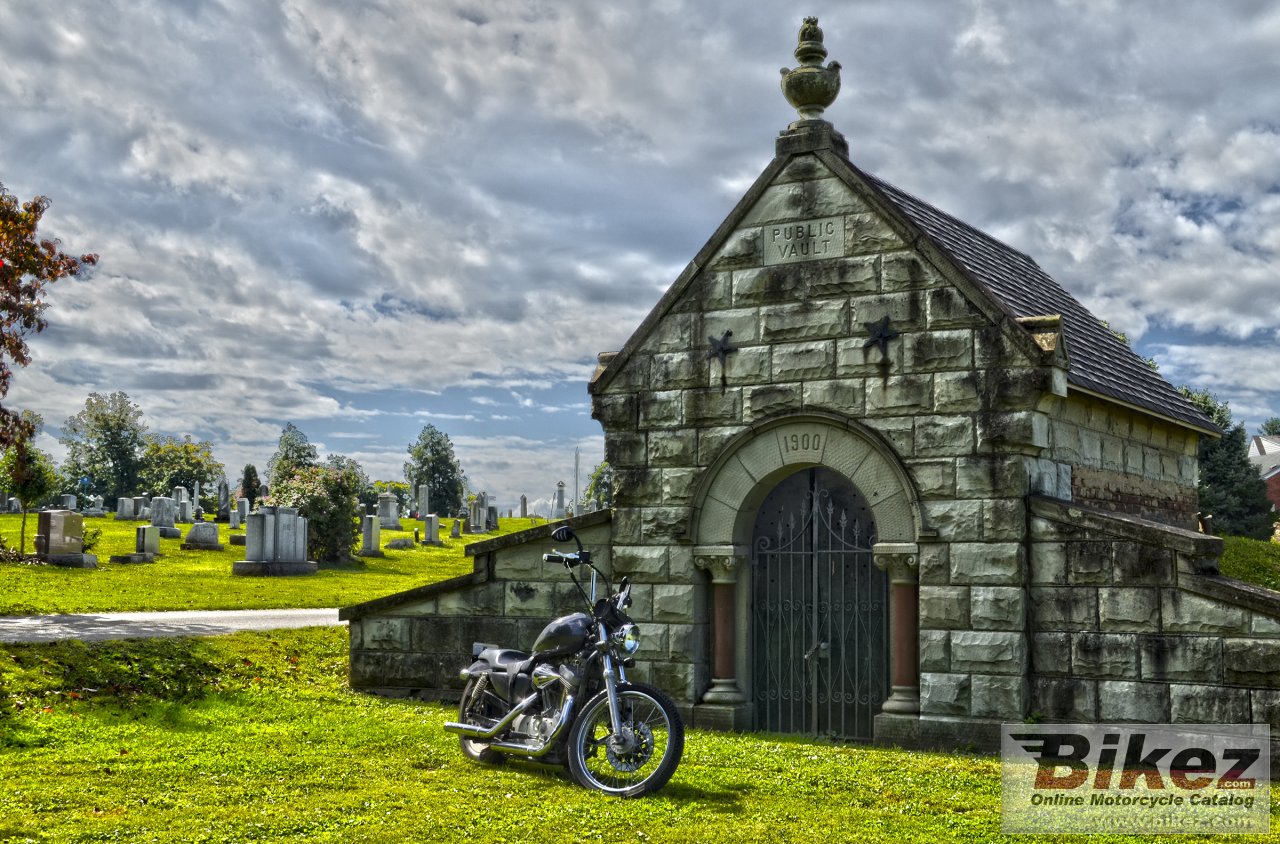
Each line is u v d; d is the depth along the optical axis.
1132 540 11.45
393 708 13.80
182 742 11.22
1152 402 15.73
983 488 12.12
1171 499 16.94
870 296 12.91
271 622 19.62
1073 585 11.73
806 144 13.41
